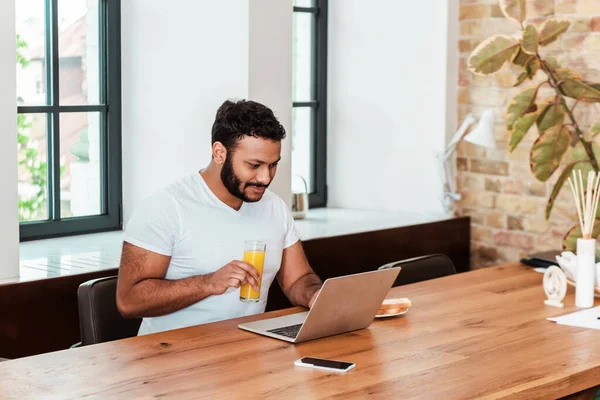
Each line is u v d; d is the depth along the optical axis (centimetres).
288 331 257
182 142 418
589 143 400
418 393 207
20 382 210
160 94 421
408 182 500
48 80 415
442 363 232
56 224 420
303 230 434
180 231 279
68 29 419
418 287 326
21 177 410
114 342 245
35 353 330
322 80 516
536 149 406
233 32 394
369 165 511
